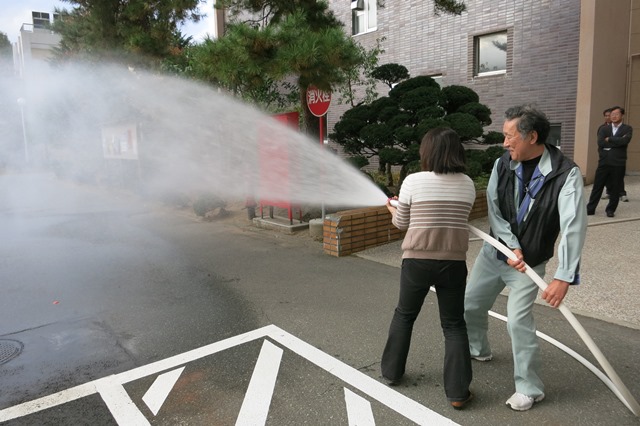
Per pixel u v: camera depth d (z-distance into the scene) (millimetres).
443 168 2891
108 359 3738
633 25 10852
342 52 6871
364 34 15219
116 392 3258
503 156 3094
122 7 13828
